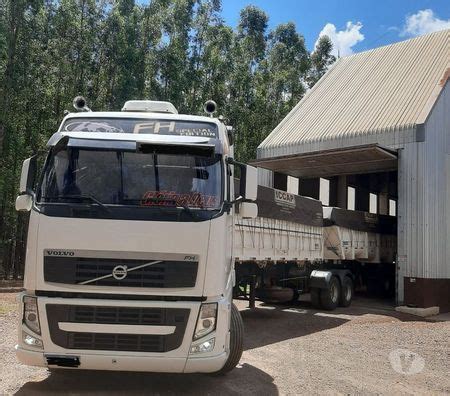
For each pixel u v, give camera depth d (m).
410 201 16.88
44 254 5.49
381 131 17.78
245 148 33.50
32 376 6.73
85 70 25.97
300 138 20.23
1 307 12.80
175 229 5.57
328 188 23.02
